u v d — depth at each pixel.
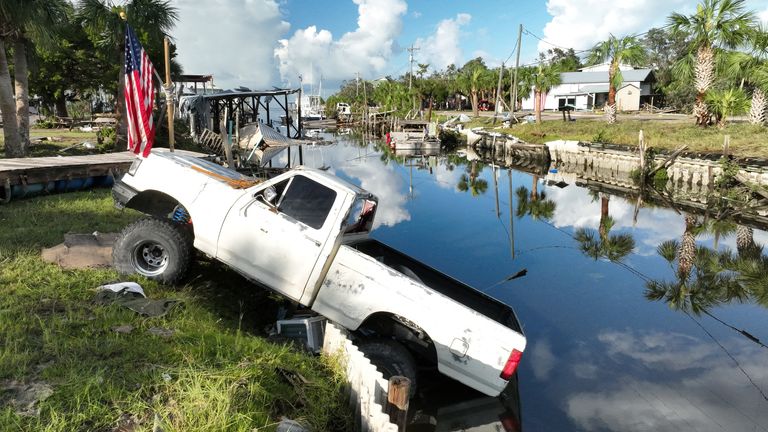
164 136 27.72
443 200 22.48
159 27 24.33
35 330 4.70
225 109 40.81
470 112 89.00
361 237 7.04
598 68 73.31
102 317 5.16
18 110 20.03
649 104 64.25
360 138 68.06
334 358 5.25
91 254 7.18
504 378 5.43
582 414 6.25
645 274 12.45
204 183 6.48
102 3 23.50
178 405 3.65
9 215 9.77
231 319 6.40
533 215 19.62
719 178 22.83
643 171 26.20
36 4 17.30
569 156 34.94
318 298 6.02
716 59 31.42
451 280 7.10
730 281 12.07
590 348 8.32
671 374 7.41
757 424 6.03
